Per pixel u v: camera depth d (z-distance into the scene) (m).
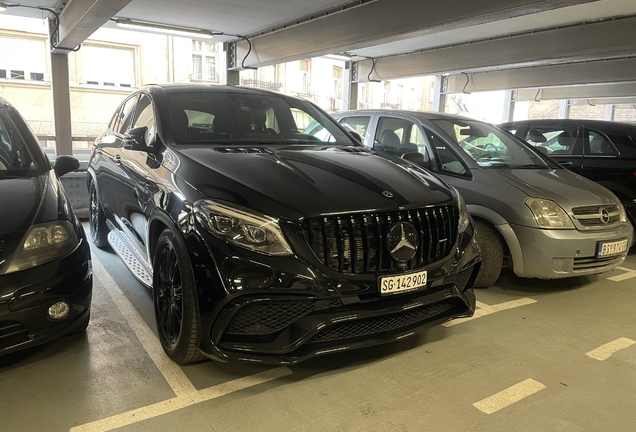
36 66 18.25
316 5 6.93
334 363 2.63
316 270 2.14
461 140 4.37
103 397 2.23
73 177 6.45
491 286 4.12
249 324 2.16
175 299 2.46
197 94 3.45
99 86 19.34
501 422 2.14
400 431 2.05
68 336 2.85
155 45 20.44
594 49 8.19
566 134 5.85
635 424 2.16
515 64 9.41
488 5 5.29
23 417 2.06
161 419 2.08
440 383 2.46
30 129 3.12
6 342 2.18
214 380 2.42
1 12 6.96
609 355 2.84
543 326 3.26
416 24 6.05
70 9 6.08
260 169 2.46
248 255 2.12
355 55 11.36
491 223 3.86
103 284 3.77
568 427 2.12
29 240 2.26
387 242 2.29
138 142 3.04
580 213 3.69
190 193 2.38
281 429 2.04
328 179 2.44
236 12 7.29
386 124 4.96
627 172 5.24
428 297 2.44
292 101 3.80
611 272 4.66
